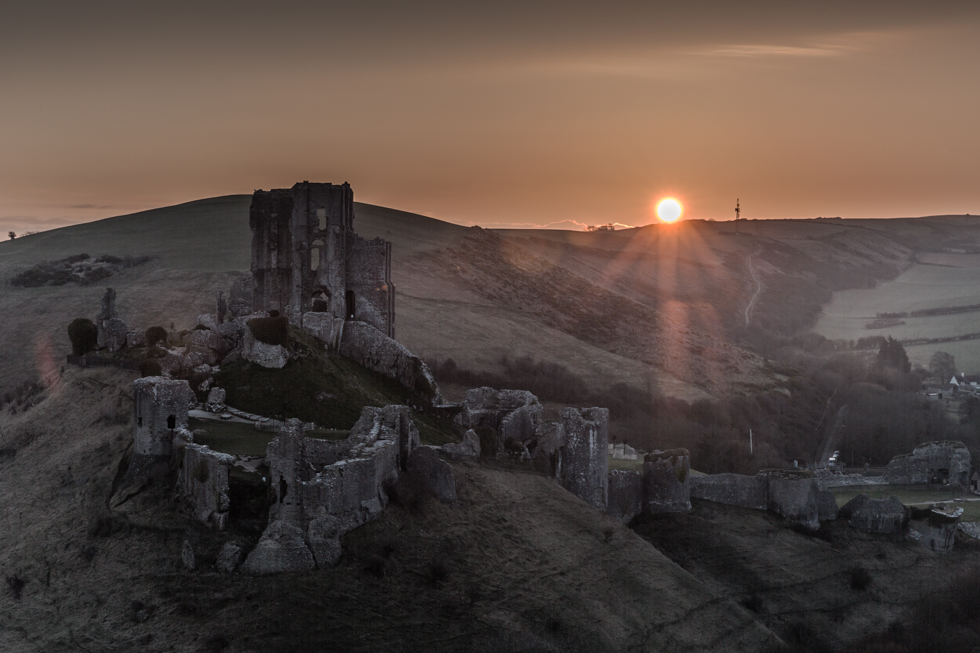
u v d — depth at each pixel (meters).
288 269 151.00
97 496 94.38
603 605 99.50
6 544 92.56
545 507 111.06
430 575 90.75
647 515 128.75
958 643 113.88
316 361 124.56
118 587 84.00
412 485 99.06
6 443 110.94
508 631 88.62
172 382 96.50
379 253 151.12
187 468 90.38
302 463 88.75
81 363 122.31
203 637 79.44
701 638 101.94
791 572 122.94
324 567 85.94
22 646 81.25
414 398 134.88
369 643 82.06
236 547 84.75
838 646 111.69
